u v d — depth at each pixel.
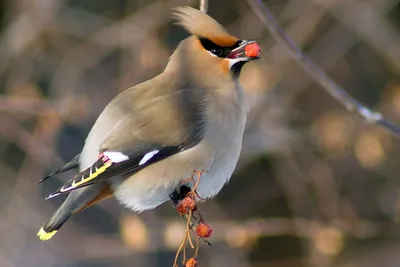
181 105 9.02
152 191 8.94
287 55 14.77
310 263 15.02
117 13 15.45
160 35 14.70
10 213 14.20
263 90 14.05
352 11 15.20
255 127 14.46
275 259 15.34
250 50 9.15
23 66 14.96
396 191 15.02
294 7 15.30
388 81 15.90
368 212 15.14
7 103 13.35
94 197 8.92
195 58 9.29
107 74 15.06
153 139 8.88
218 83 9.20
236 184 15.28
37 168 14.35
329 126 14.56
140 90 9.27
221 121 9.02
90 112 14.59
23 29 14.89
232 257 14.48
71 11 15.19
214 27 9.26
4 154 14.70
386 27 15.34
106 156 8.76
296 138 14.63
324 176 14.91
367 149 14.43
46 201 14.38
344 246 14.73
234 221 14.56
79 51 15.00
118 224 14.20
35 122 14.43
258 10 9.83
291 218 15.02
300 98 15.16
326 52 15.73
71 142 14.44
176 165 8.88
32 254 14.03
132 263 14.21
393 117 14.93
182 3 14.80
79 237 14.02
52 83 14.91
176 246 13.27
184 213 8.02
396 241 14.96
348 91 15.92
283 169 15.05
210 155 8.96
